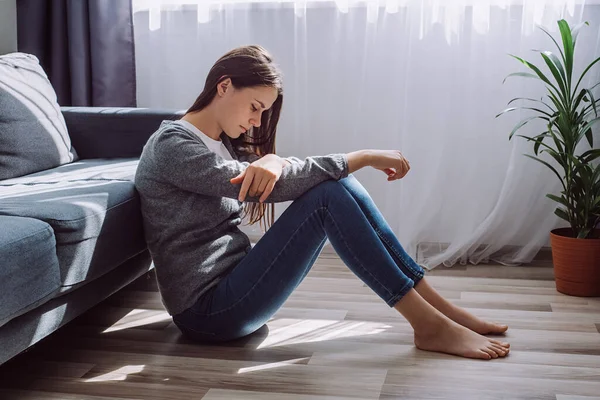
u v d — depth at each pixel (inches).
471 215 116.0
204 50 124.5
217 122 76.2
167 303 78.7
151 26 125.7
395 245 77.0
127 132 110.3
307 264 75.2
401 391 68.5
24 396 68.8
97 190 80.4
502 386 69.2
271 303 75.4
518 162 112.7
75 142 111.8
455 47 113.7
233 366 74.9
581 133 94.6
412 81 115.1
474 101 114.4
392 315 89.9
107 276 81.3
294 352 78.3
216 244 77.4
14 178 96.0
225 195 72.2
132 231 81.0
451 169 116.9
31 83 104.7
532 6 110.7
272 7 122.0
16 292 61.6
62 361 76.9
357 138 122.0
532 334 82.9
